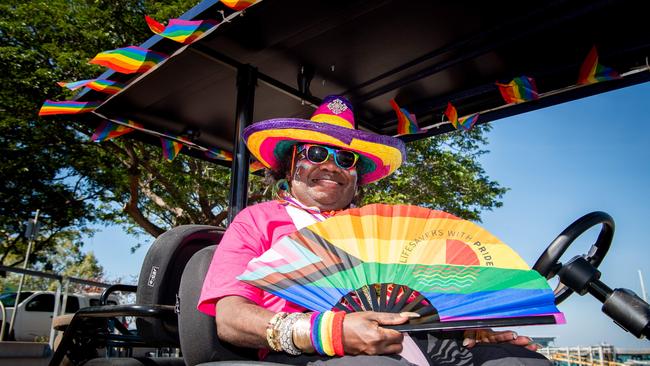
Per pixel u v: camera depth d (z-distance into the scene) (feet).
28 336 39.04
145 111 10.72
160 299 6.91
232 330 5.18
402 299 5.18
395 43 8.74
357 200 8.89
